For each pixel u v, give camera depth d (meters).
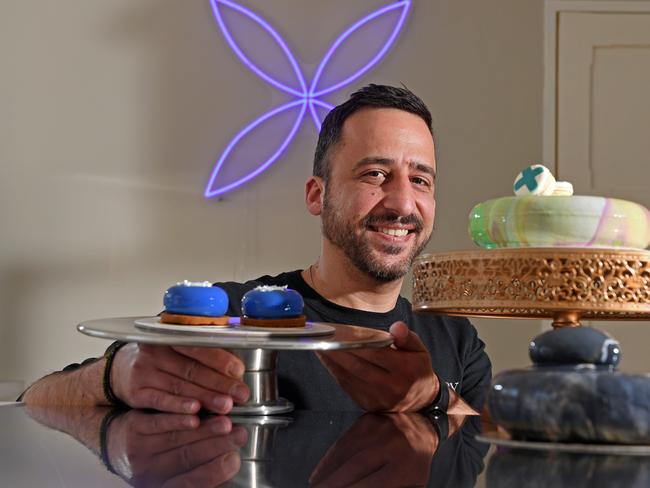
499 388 0.63
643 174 3.44
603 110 3.44
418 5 3.40
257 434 0.76
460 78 3.41
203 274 3.29
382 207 1.67
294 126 3.32
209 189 3.29
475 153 3.40
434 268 0.93
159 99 3.31
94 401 1.06
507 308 0.88
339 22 3.36
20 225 3.24
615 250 0.85
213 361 0.94
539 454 0.59
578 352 0.63
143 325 0.86
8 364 3.21
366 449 0.67
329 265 1.73
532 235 0.92
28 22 3.29
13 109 3.27
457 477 0.52
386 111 1.70
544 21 3.43
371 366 1.05
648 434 0.59
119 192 3.28
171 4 3.32
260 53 3.33
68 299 3.25
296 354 1.57
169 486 0.49
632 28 3.43
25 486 0.49
